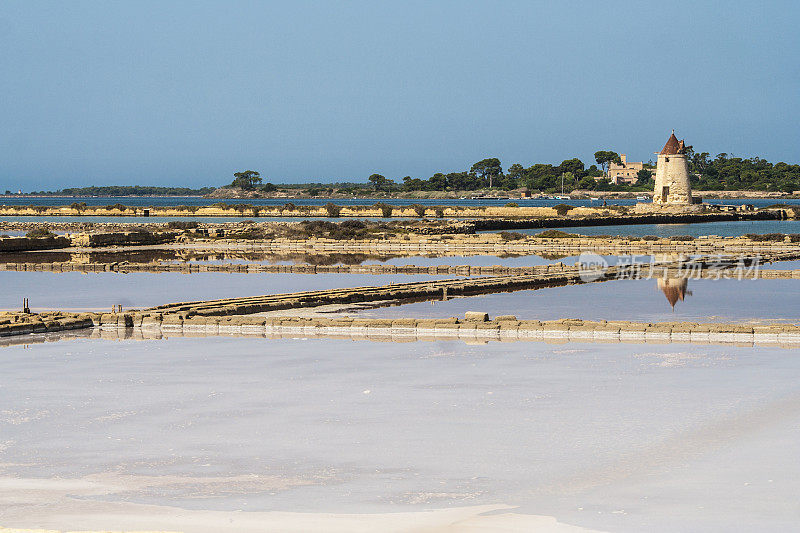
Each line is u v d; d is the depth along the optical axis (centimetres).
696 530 2998
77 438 4122
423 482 3512
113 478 3575
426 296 9394
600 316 7900
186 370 5594
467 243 18325
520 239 18662
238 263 14388
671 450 3881
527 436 4109
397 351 6228
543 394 4897
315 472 3641
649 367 5588
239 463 3759
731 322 7469
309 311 8244
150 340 6775
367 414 4506
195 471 3659
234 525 3061
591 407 4606
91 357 6047
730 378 5250
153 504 3278
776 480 3488
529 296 9425
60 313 7750
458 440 4056
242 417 4462
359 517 3138
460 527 3039
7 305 8894
